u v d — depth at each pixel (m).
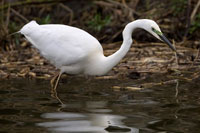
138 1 18.67
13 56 14.90
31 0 18.61
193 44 15.15
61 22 18.53
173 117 7.97
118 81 11.66
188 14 16.34
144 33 16.19
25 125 7.47
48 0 18.62
